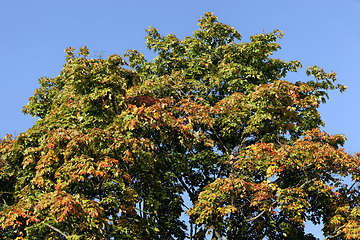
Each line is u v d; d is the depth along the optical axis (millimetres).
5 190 17078
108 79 14742
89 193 13844
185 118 16344
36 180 13219
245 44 19281
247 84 18656
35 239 14195
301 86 17719
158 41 20188
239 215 16359
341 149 15266
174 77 18703
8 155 15609
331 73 19531
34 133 15273
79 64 14977
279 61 19875
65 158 12641
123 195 13594
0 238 15492
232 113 16938
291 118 17062
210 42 21031
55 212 11414
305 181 15906
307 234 18188
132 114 14164
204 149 18094
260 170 16078
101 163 12117
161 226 16422
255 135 18062
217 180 14453
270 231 17219
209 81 18750
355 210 15297
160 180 16281
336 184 16641
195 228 17266
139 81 16188
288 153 14836
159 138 16766
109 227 13445
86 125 14742
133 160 13617
